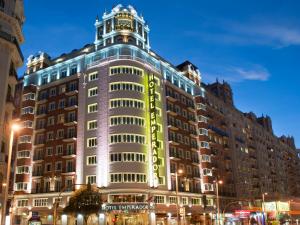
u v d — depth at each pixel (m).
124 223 58.12
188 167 73.19
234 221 73.69
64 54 80.88
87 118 64.69
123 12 72.88
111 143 59.81
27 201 66.19
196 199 72.12
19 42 45.97
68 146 65.62
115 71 65.06
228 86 109.94
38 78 76.94
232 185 90.88
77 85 69.69
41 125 71.75
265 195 104.94
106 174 58.31
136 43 71.94
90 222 58.56
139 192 58.19
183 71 88.44
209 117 90.25
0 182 38.53
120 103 62.31
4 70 40.31
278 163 134.75
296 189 150.12
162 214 61.81
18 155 69.62
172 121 72.56
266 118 140.12
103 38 72.25
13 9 43.06
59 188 63.78
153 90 66.12
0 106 38.97
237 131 104.75
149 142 62.94
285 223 77.94
